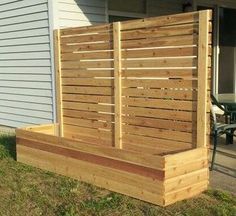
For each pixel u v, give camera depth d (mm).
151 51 5723
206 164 5113
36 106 8867
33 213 4762
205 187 5121
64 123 7320
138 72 5930
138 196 4941
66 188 5406
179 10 10531
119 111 6250
